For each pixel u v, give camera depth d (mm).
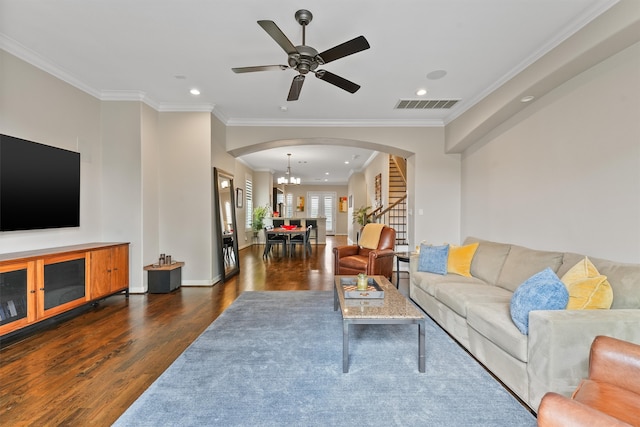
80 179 3646
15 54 2889
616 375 1226
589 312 1646
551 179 3033
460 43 2799
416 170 5102
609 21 2160
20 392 1850
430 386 1898
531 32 2607
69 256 2992
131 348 2449
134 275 4051
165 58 3123
